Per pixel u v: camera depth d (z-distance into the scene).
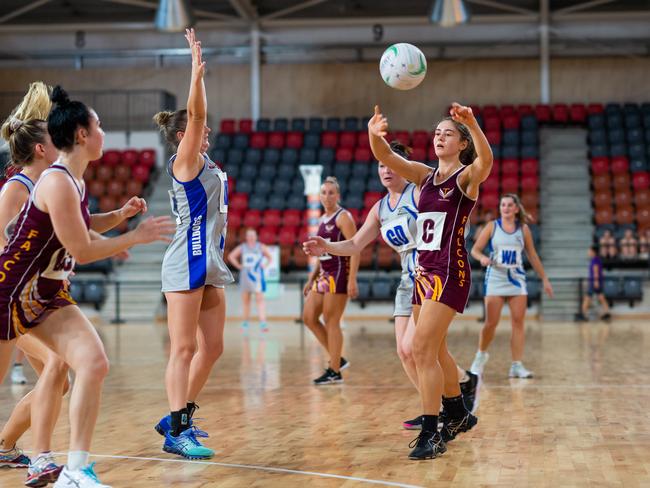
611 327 15.90
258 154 23.19
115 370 9.56
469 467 4.41
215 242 4.81
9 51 25.22
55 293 3.87
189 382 4.99
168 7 20.19
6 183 4.20
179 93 25.16
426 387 4.70
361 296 19.03
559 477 4.16
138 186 21.92
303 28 24.58
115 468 4.45
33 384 8.22
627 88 24.11
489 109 23.75
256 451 4.89
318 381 8.09
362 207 21.41
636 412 6.20
